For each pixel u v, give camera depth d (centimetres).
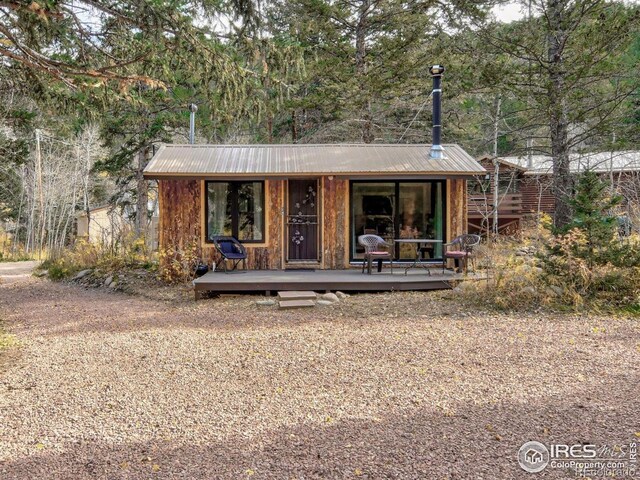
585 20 1327
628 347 621
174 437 397
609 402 449
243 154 1241
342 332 708
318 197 1203
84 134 2500
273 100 990
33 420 432
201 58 745
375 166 1138
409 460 352
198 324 783
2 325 824
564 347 624
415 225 1188
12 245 2483
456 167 1133
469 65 1528
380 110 1998
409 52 1747
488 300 859
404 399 467
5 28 643
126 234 1466
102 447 381
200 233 1162
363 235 1120
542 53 1398
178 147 1283
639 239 919
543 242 965
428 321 762
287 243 1223
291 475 335
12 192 2642
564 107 1348
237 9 709
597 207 873
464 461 349
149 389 505
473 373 536
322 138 2114
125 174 1933
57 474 342
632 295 829
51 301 1055
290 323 769
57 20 670
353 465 346
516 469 338
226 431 406
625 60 1365
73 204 2570
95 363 594
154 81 746
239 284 978
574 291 834
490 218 2025
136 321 820
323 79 1864
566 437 384
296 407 452
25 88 929
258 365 574
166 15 698
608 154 1930
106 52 801
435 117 1204
